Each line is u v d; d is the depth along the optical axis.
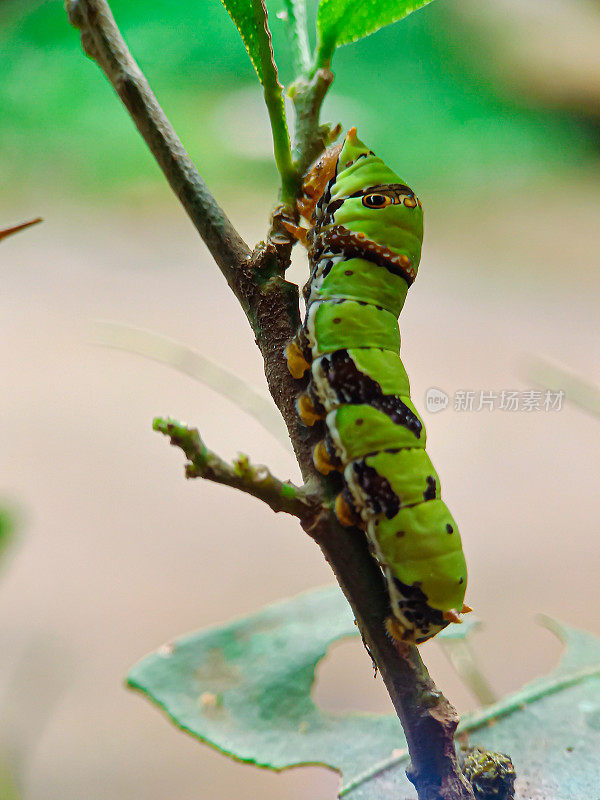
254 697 0.14
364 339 0.13
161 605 0.30
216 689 0.14
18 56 0.61
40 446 0.39
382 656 0.12
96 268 0.57
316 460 0.12
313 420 0.13
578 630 0.15
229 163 0.68
